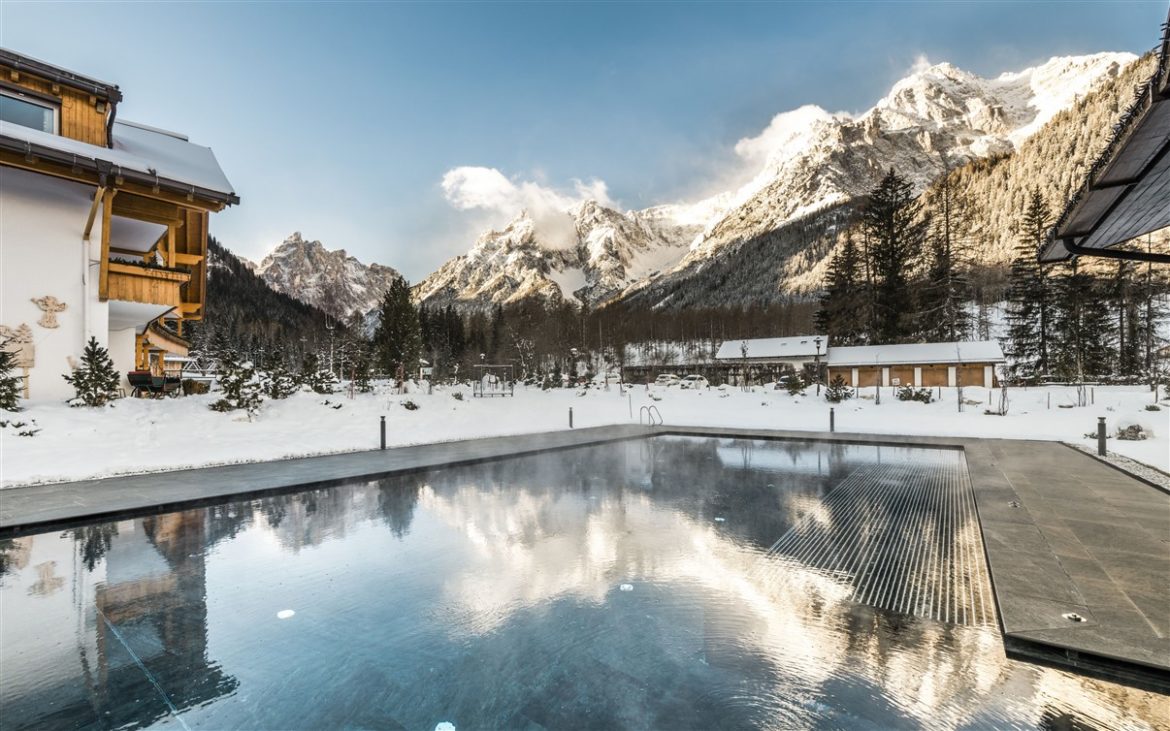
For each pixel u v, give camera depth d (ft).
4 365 30.78
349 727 7.23
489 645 9.46
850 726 6.99
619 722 7.16
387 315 82.33
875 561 13.71
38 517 17.24
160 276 39.93
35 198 34.55
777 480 25.30
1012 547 13.82
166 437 32.04
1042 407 57.06
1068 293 96.63
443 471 28.19
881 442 37.93
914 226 107.24
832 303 115.24
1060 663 8.50
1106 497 19.60
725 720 7.18
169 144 44.55
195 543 15.72
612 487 23.89
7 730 7.10
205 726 7.26
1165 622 9.41
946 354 88.48
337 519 18.43
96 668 8.75
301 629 10.17
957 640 9.42
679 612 10.71
